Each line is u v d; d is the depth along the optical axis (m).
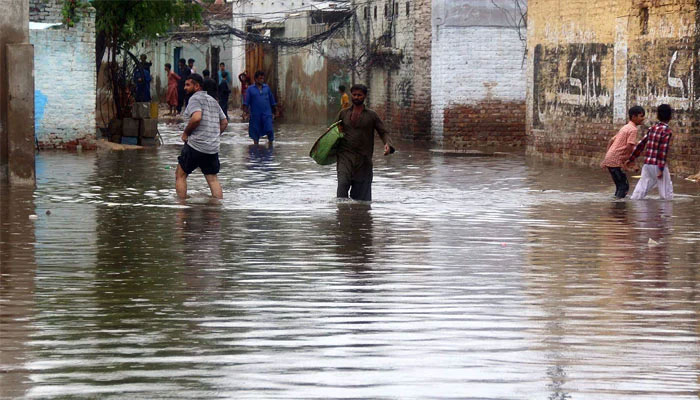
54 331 15.64
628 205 33.31
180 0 65.31
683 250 23.78
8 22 36.44
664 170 35.38
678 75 45.25
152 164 47.12
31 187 36.69
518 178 43.28
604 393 12.51
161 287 19.08
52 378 13.10
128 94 65.44
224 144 63.34
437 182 41.09
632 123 36.12
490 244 24.55
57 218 28.81
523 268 21.27
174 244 24.25
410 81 72.19
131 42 66.25
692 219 29.66
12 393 12.48
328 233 26.17
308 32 96.06
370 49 79.06
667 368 13.61
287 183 39.41
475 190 38.00
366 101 82.69
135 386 12.75
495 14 67.81
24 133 36.81
